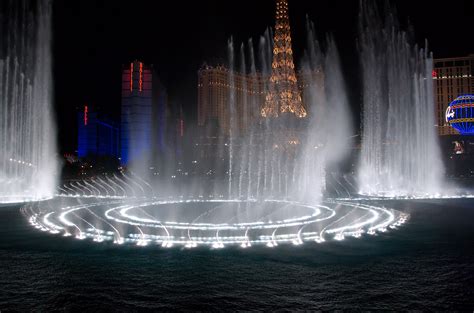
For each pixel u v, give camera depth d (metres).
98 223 23.58
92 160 104.56
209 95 164.38
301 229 21.08
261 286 11.66
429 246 16.92
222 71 165.25
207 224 23.06
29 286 11.76
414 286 11.67
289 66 117.19
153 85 114.38
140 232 20.38
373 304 10.33
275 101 115.38
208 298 10.74
